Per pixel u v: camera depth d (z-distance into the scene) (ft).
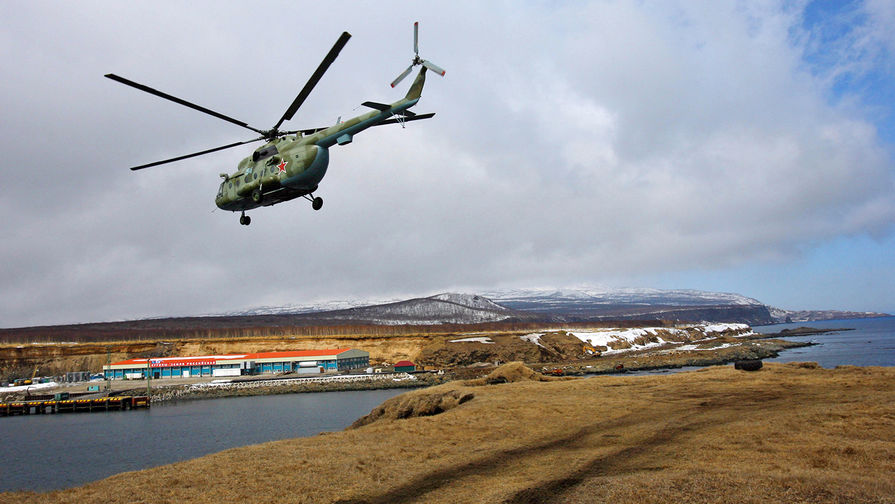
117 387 337.93
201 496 52.90
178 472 62.59
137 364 391.65
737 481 45.98
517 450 67.62
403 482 55.42
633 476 50.19
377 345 472.44
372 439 80.18
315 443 79.10
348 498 51.03
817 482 44.70
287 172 84.02
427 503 48.29
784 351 482.28
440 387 139.95
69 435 203.82
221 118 81.00
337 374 374.02
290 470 61.82
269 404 261.65
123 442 185.16
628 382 121.60
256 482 57.16
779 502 41.06
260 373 391.04
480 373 363.56
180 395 305.32
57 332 620.90
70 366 441.68
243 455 70.74
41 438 199.93
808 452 56.34
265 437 182.70
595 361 415.44
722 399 93.20
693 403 91.45
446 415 96.22
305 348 472.03
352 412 227.20
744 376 116.98
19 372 430.61
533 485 50.57
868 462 51.93
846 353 432.66
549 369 368.48
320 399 273.33
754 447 59.77
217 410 249.14
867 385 95.20
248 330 620.49
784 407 81.46
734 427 69.51
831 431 63.98
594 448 65.72
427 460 64.85
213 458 70.03
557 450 66.28
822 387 97.45
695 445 62.34
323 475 59.06
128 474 64.18
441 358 430.20
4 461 163.22
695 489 44.52
